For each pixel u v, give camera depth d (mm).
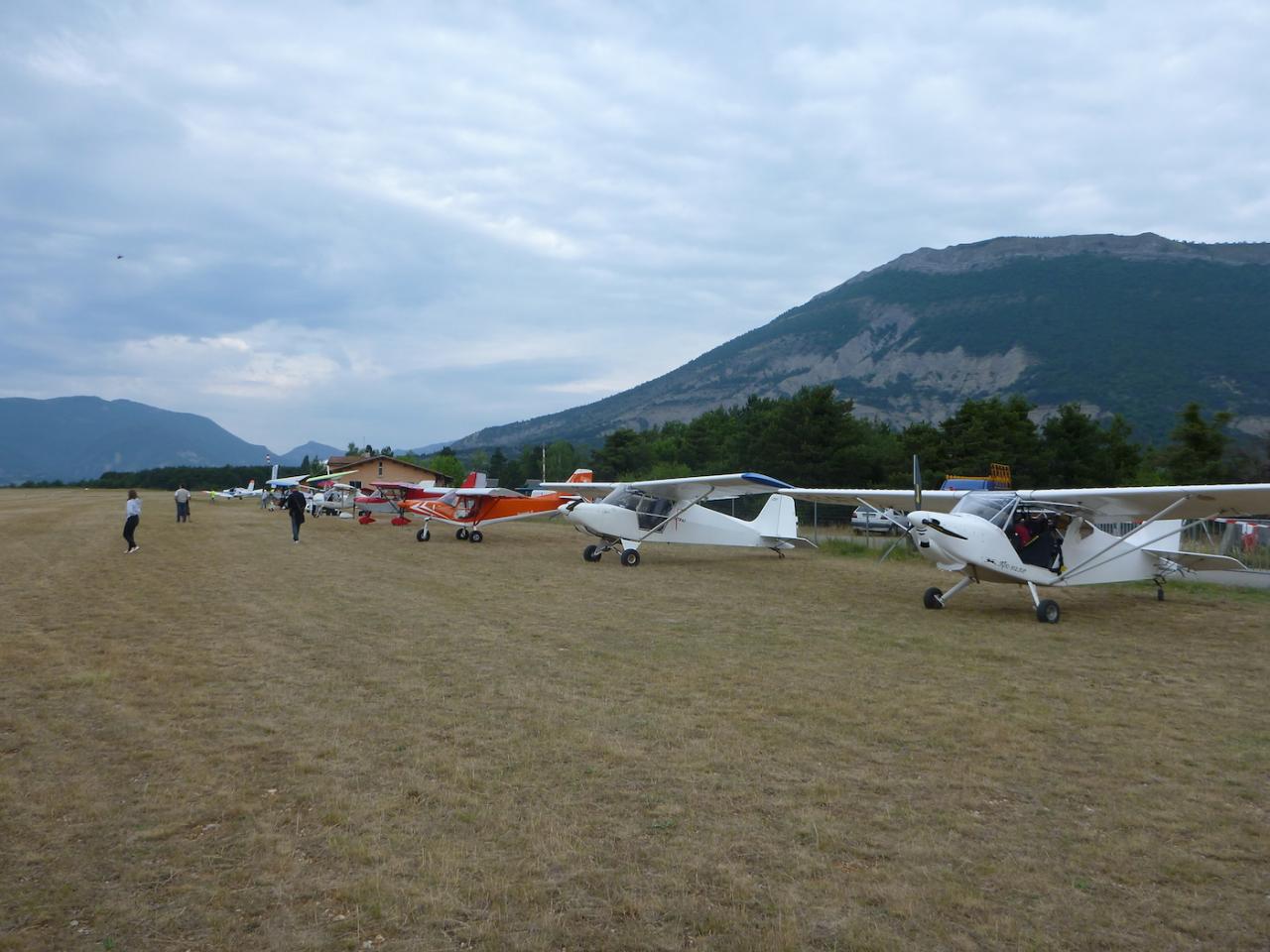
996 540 11375
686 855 3994
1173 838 4250
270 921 3400
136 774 5027
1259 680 7746
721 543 20250
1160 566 13195
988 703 6836
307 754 5395
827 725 6160
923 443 44125
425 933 3320
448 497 24859
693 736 5848
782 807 4582
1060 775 5152
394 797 4684
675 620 10820
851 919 3430
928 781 5020
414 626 10094
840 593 13867
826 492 15719
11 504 52562
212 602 11797
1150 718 6434
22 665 7812
